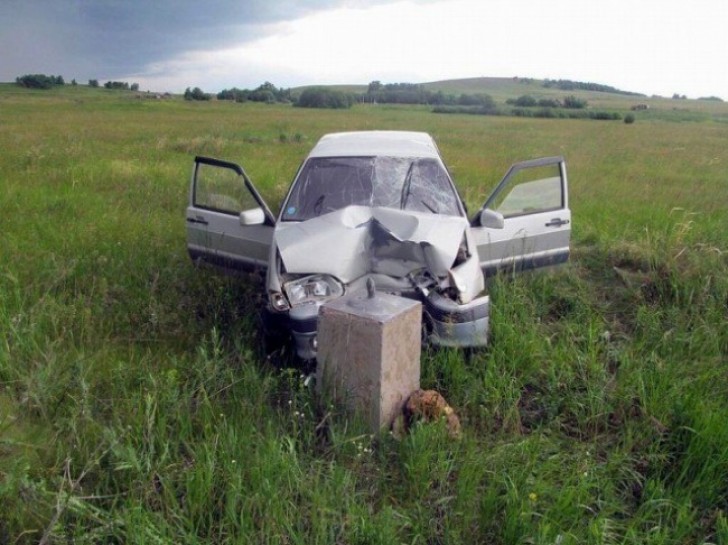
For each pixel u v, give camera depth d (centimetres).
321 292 422
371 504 318
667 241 659
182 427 355
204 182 572
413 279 439
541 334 493
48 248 686
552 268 570
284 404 403
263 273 534
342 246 434
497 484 320
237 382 401
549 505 309
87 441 343
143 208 905
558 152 1891
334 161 554
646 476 344
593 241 740
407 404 377
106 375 429
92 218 834
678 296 547
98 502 310
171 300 544
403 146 583
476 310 425
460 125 3575
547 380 427
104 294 548
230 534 286
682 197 1034
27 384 388
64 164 1317
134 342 484
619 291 589
